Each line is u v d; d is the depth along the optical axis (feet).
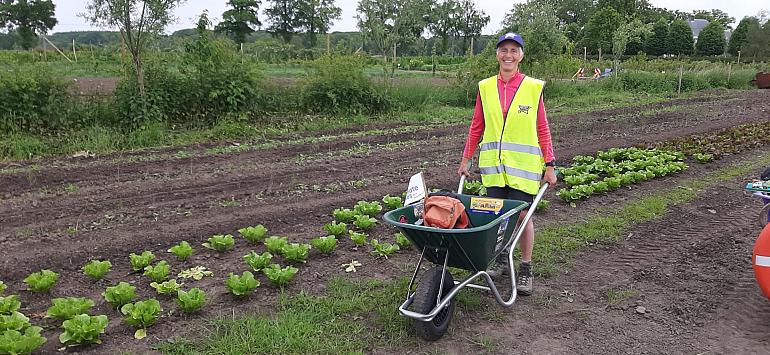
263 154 38.34
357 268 19.66
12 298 15.97
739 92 92.73
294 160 36.68
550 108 68.59
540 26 78.89
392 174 33.19
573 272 19.71
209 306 16.74
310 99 54.39
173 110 45.52
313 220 24.84
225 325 15.53
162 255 20.65
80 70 82.53
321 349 14.52
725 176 33.12
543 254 20.94
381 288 18.08
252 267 18.88
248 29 189.78
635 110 66.23
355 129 49.96
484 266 15.14
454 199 15.34
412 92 62.03
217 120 46.78
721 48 201.98
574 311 16.92
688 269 20.01
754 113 62.13
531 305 17.21
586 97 79.15
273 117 50.80
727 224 24.81
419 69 132.46
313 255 20.80
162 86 45.24
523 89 16.63
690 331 15.89
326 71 55.36
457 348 14.84
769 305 17.29
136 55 43.47
